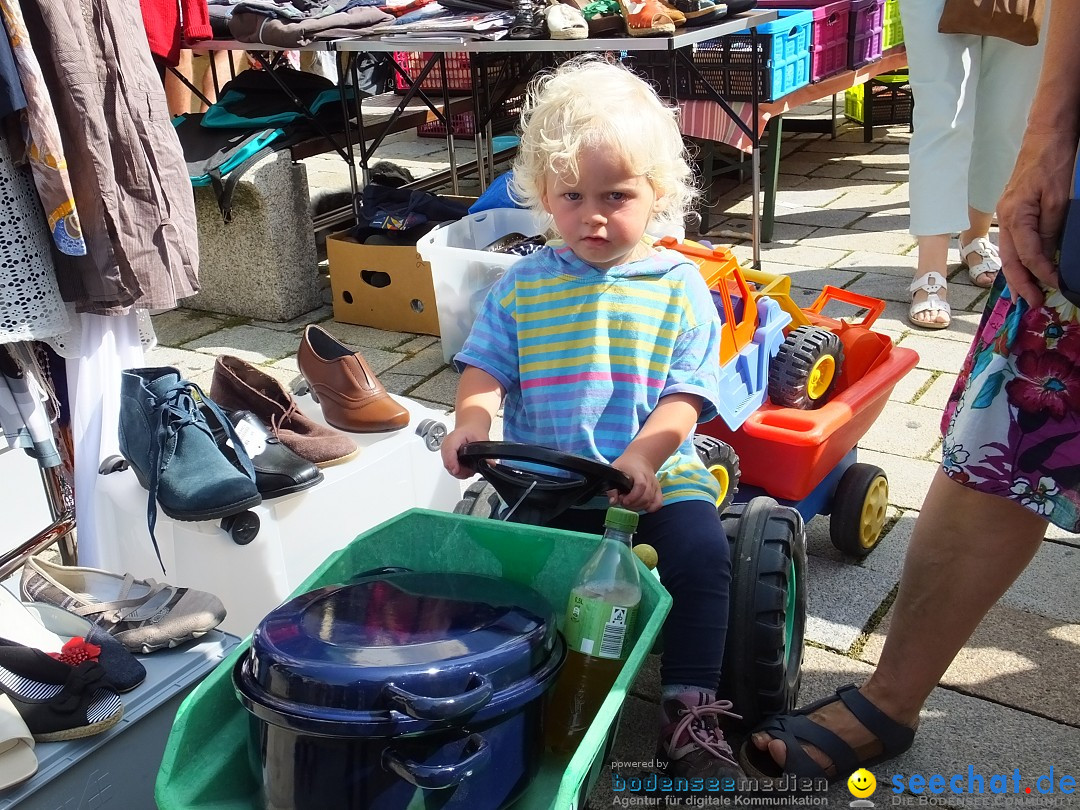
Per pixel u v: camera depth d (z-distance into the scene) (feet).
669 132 5.32
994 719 6.30
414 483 7.70
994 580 5.26
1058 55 4.62
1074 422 4.71
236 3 13.50
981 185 12.79
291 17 12.76
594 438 5.53
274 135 13.04
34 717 4.91
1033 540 5.19
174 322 13.60
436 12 12.91
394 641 4.00
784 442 7.02
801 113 23.66
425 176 17.49
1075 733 6.15
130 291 7.07
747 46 14.07
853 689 5.88
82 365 7.36
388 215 12.89
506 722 4.03
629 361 5.52
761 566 5.67
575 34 11.50
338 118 14.20
